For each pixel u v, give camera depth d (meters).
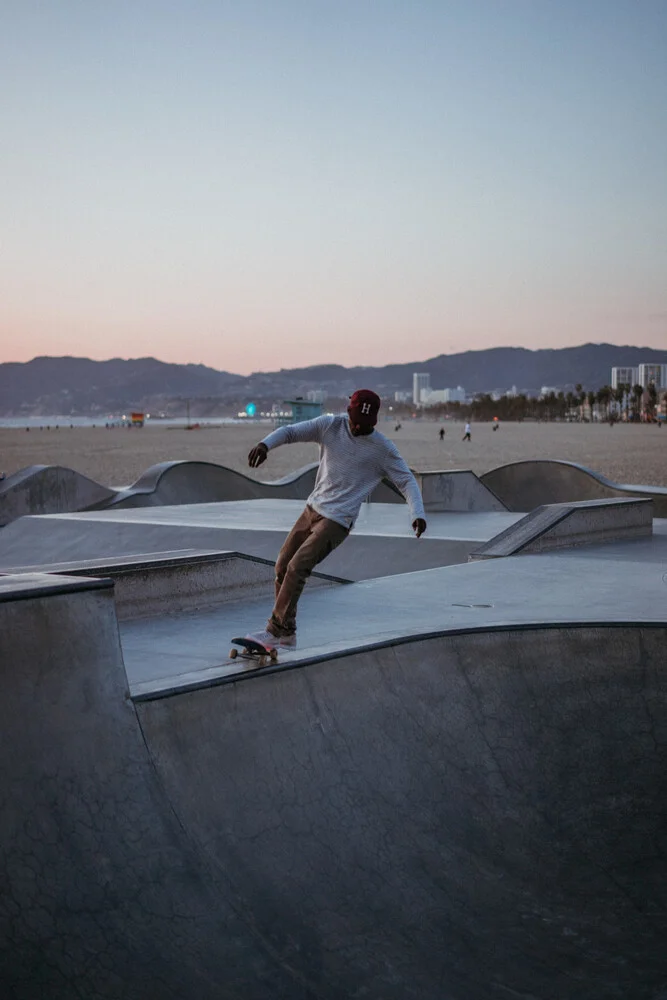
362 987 3.78
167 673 5.80
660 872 4.93
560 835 5.25
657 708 6.39
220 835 4.29
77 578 4.46
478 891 4.65
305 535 5.73
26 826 3.70
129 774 4.18
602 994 3.90
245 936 3.86
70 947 3.45
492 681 6.20
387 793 5.07
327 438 5.64
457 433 125.88
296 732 5.02
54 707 4.07
